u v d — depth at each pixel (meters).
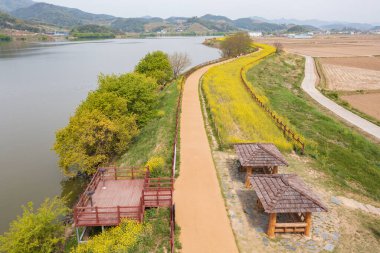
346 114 49.34
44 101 61.28
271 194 17.66
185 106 42.59
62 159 30.03
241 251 16.88
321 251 17.19
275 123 37.50
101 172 23.62
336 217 20.45
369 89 68.25
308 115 45.69
